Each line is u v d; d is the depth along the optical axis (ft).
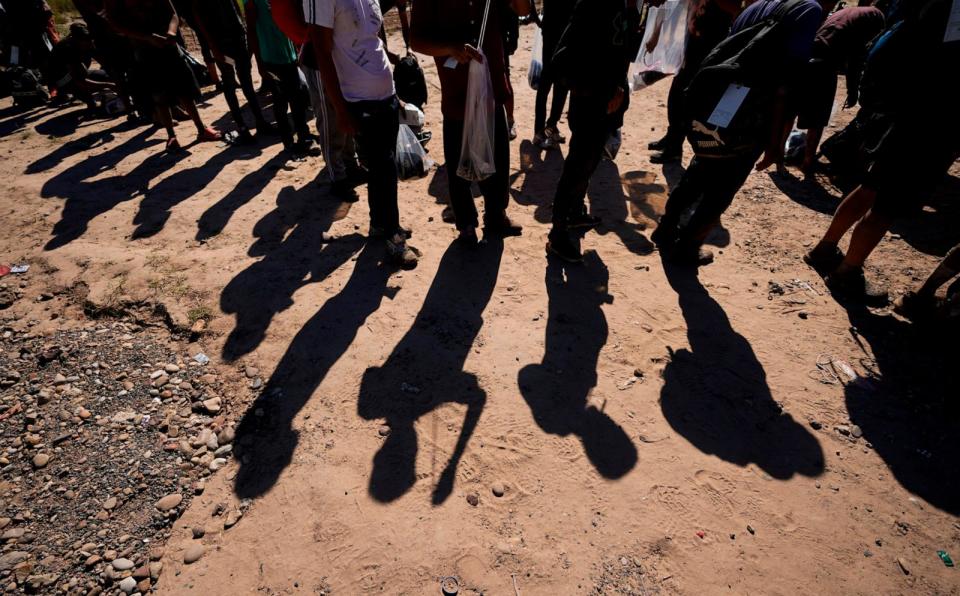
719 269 13.14
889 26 12.14
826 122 15.74
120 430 9.30
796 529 7.83
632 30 10.49
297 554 7.48
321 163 17.92
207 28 17.26
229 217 15.06
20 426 9.37
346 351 10.74
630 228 14.67
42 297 12.30
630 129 20.25
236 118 19.16
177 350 10.93
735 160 11.00
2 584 7.16
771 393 9.93
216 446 9.03
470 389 9.94
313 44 10.05
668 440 9.07
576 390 9.95
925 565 7.43
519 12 14.49
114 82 22.36
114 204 15.81
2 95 26.16
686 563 7.41
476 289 12.40
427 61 27.55
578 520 7.90
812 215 15.05
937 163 10.10
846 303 11.99
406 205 15.67
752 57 9.92
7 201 16.02
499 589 7.09
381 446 8.91
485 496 8.19
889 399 9.79
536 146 18.88
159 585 7.19
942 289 11.99
